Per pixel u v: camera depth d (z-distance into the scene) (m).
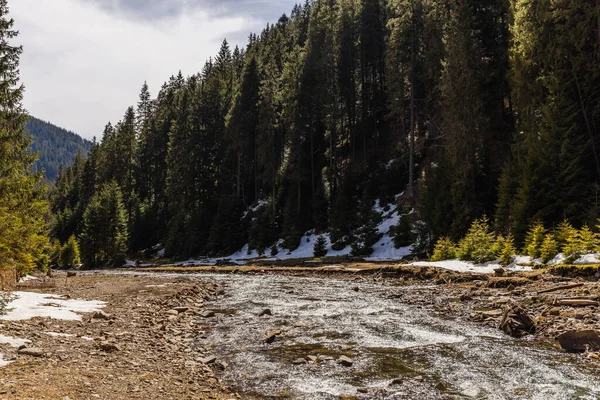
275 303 16.77
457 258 26.20
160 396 6.05
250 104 64.00
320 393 6.92
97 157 110.31
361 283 23.33
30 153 24.28
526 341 10.29
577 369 8.12
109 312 13.11
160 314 13.55
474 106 32.34
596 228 21.45
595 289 13.76
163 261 60.25
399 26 41.62
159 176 87.50
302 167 54.25
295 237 47.50
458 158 32.25
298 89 54.75
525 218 25.38
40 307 12.70
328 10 65.44
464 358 8.91
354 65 57.12
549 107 26.48
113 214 67.19
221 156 70.69
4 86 22.31
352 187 48.09
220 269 37.16
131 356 8.16
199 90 85.25
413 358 8.94
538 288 15.63
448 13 40.31
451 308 14.52
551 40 27.78
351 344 10.12
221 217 57.66
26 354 7.27
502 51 35.72
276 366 8.41
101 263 66.25
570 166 24.39
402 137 45.28
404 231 35.75
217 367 8.34
